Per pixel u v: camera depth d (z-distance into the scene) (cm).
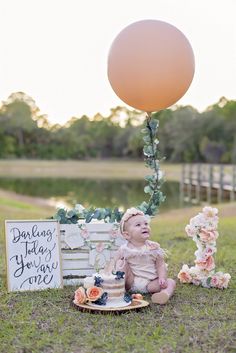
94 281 444
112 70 510
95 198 2288
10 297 471
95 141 5662
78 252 520
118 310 425
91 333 386
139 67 489
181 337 379
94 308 429
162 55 486
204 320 416
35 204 1847
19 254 495
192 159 4759
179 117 4819
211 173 2211
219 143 4600
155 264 487
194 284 521
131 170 4603
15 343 371
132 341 371
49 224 509
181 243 765
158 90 498
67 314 427
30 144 5575
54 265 503
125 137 5566
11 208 1372
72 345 366
